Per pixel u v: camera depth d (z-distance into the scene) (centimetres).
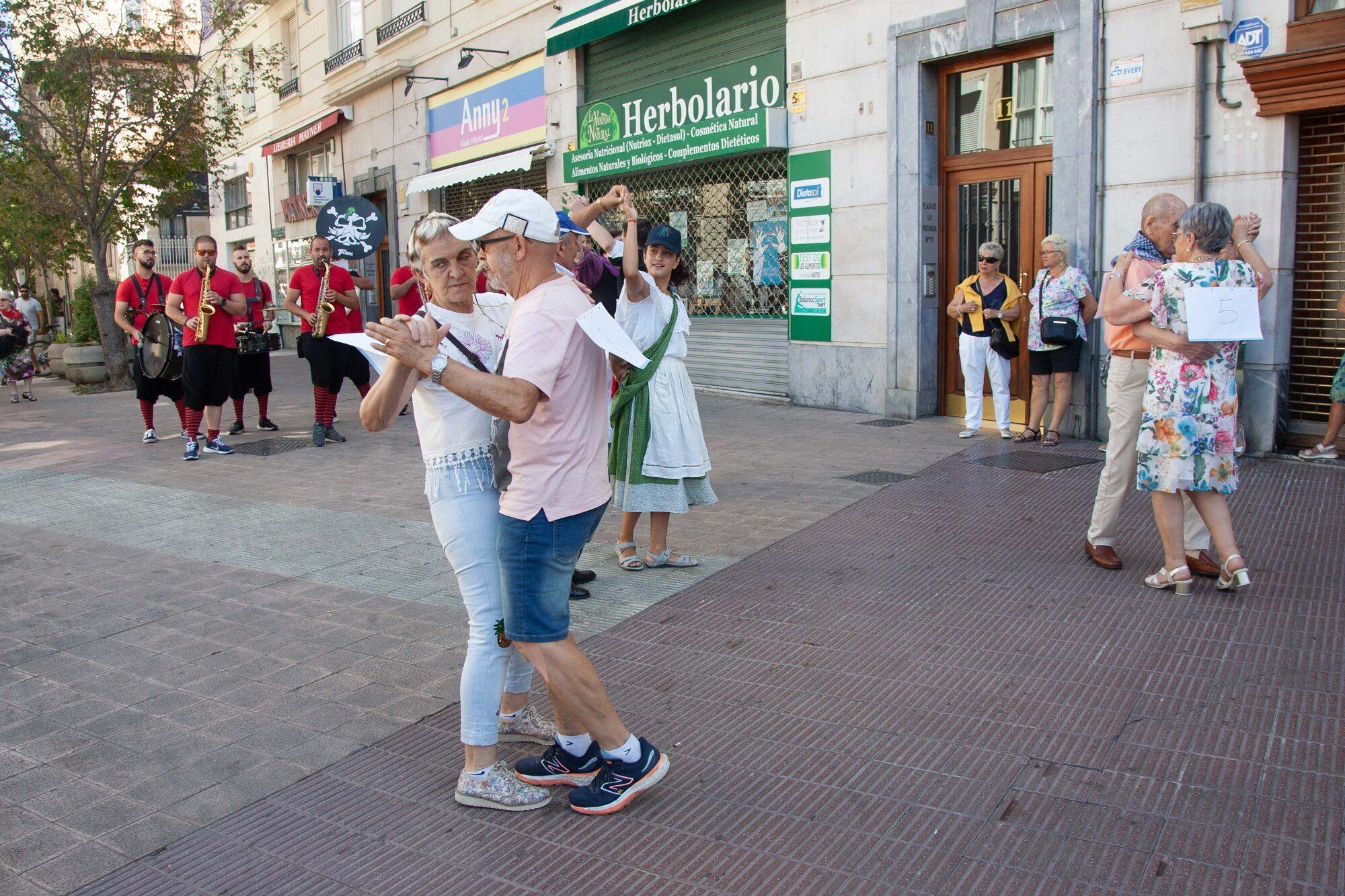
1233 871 252
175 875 272
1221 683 359
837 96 987
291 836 290
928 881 255
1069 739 325
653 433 509
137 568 562
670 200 1237
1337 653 379
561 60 1358
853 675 382
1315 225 693
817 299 1038
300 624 465
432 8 1641
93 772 329
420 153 1747
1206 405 425
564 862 273
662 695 374
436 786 317
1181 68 723
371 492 741
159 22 1709
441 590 509
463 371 262
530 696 382
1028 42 831
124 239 1800
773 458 793
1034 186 859
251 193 2645
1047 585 471
